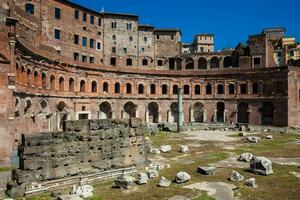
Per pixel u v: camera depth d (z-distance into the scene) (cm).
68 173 2580
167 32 10450
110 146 2886
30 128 5094
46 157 2456
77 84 7506
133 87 8869
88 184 2591
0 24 3534
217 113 9400
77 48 8625
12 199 2134
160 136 6197
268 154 4100
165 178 2603
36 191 2327
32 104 5184
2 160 3344
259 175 2909
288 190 2428
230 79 9050
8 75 3497
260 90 8588
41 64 5747
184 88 9450
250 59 9525
